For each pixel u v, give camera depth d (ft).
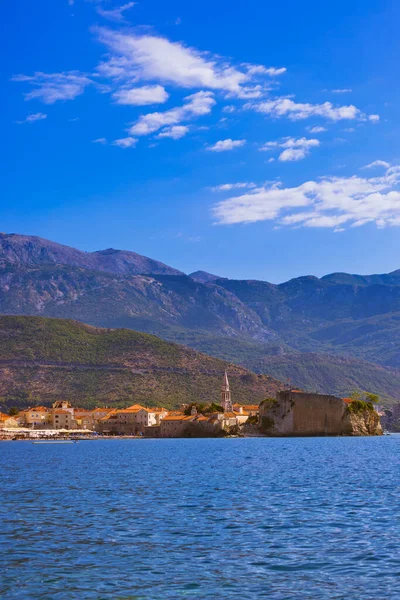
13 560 172.14
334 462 457.68
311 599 142.00
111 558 173.58
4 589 149.69
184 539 193.57
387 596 143.13
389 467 413.59
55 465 458.50
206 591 147.43
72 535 199.72
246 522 217.56
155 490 301.02
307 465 433.07
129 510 242.37
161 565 166.91
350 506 247.09
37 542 191.01
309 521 218.18
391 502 255.50
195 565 166.81
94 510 242.78
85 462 485.97
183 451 620.08
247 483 326.85
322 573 159.33
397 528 205.05
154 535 198.90
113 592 147.02
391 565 164.76
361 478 345.10
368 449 622.13
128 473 386.73
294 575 158.10
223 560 171.12
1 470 417.28
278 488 304.71
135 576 158.10
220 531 203.92
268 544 186.91
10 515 232.94
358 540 190.19
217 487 310.65
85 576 158.30
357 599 141.49
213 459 499.10
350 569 162.09
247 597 143.54
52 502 263.70
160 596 144.46
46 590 148.66
